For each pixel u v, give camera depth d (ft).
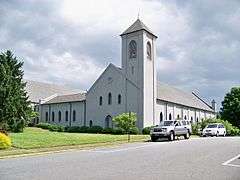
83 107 222.69
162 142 98.32
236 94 280.10
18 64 135.03
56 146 77.56
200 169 41.60
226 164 46.39
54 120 243.40
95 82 217.36
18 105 126.11
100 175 36.88
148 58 202.18
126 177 35.70
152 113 199.00
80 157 55.26
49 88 287.07
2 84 123.24
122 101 200.44
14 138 84.28
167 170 40.65
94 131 186.39
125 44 206.08
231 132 207.82
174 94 246.68
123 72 203.72
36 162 48.47
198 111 269.03
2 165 45.16
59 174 37.42
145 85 195.00
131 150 68.59
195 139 113.60
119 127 165.58
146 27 205.57
